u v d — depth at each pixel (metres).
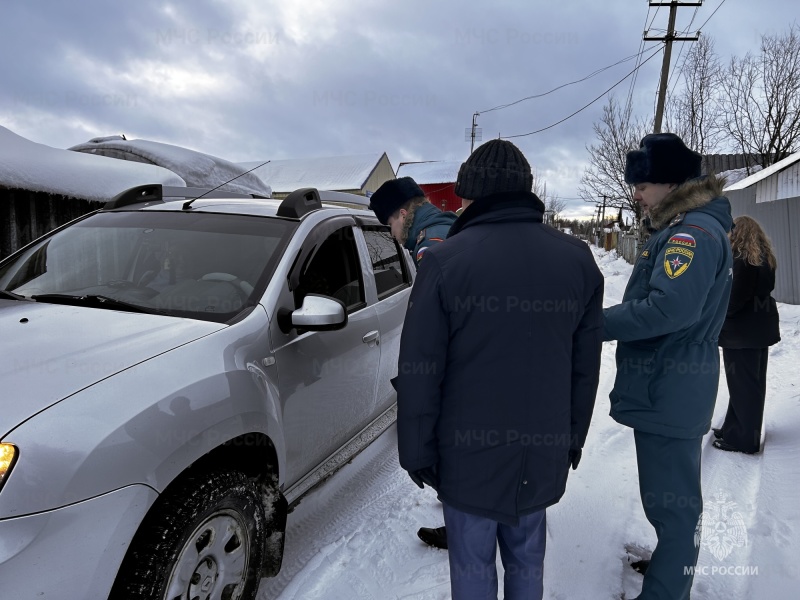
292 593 2.26
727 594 2.26
